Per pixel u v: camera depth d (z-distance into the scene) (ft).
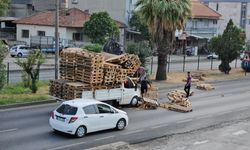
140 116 100.01
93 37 253.03
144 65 153.17
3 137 75.72
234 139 85.10
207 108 115.96
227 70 200.85
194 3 345.51
